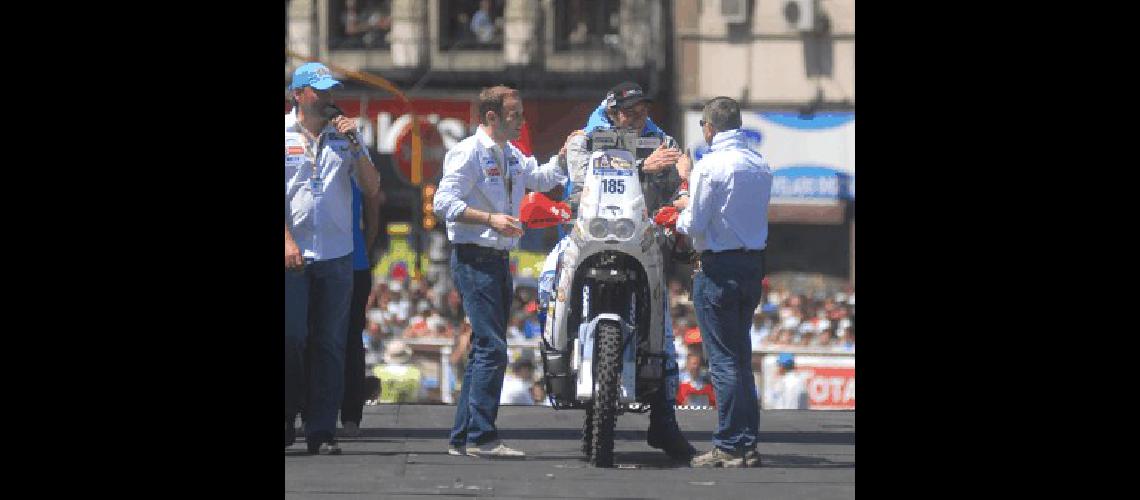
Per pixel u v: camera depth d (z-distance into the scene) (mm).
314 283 29359
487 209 29438
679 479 26312
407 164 109812
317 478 25719
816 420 39125
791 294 88375
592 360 27953
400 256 100438
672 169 30609
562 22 111375
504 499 23516
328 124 29547
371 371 53969
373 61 111812
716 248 28516
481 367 29297
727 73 109812
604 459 27984
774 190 108562
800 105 109125
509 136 29672
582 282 28578
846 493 24844
